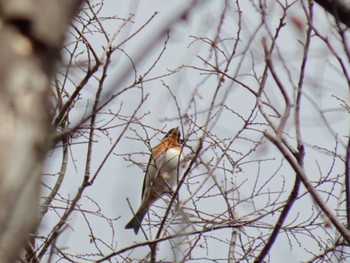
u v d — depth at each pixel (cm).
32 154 239
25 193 234
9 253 227
